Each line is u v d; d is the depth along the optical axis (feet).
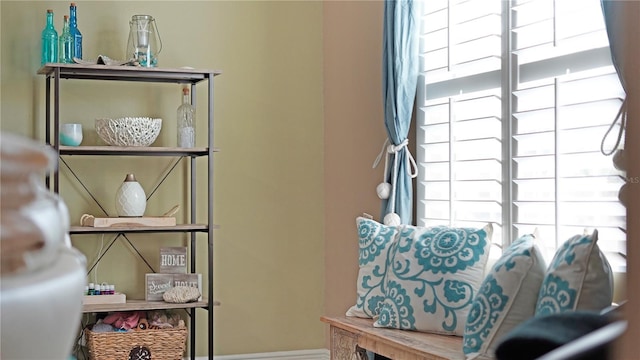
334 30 15.49
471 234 10.27
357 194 14.62
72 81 14.26
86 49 14.38
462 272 10.05
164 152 14.06
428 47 12.48
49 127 13.55
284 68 15.72
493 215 10.95
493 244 10.75
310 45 15.89
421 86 12.61
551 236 9.88
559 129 9.64
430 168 12.41
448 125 11.87
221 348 15.24
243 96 15.44
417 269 10.42
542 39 10.20
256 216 15.52
